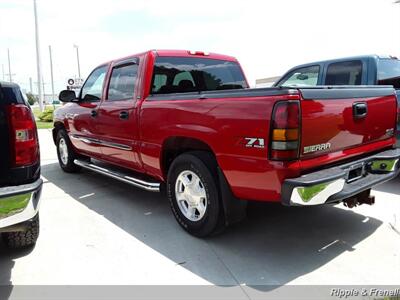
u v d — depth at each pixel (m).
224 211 3.44
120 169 5.32
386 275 3.01
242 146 3.04
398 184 5.47
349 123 3.30
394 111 4.03
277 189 2.89
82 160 6.32
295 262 3.25
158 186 4.23
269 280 2.98
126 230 4.02
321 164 3.06
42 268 3.23
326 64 6.13
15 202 2.68
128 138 4.51
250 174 3.03
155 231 3.97
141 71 4.36
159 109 3.90
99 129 5.17
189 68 4.76
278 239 3.71
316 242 3.62
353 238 3.69
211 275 3.07
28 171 2.86
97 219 4.36
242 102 3.02
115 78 4.89
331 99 3.07
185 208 3.88
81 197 5.25
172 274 3.09
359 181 3.42
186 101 3.58
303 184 2.73
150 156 4.18
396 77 5.79
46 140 12.12
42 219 4.38
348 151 3.39
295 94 2.77
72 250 3.56
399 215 4.24
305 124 2.84
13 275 3.13
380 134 3.82
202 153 3.56
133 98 4.42
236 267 3.19
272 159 2.84
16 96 2.81
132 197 5.20
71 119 6.05
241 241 3.68
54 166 7.52
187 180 3.78
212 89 5.04
